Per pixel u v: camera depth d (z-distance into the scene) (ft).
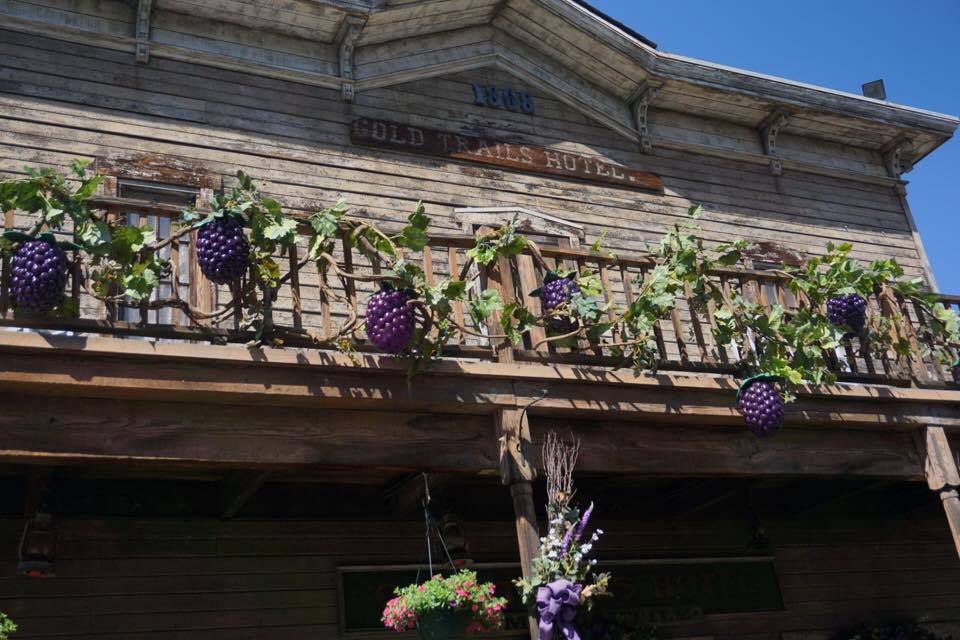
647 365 22.34
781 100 38.22
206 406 18.80
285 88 30.37
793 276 25.96
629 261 23.70
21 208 17.97
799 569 32.81
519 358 21.61
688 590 30.30
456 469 20.49
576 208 33.99
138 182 26.89
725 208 37.27
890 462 25.91
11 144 25.76
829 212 39.73
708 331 33.94
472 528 27.81
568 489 20.59
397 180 30.99
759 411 22.43
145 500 23.71
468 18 34.40
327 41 31.83
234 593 24.43
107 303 18.37
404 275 19.57
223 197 19.25
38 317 17.65
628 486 28.99
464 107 33.45
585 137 35.50
